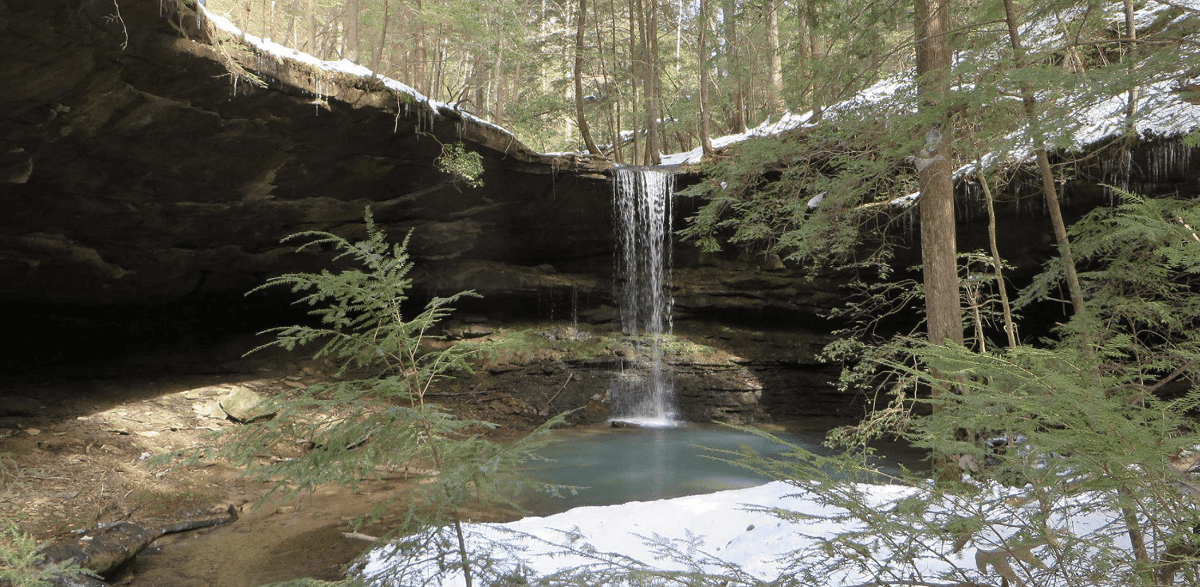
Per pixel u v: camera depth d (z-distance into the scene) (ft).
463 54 66.64
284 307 48.80
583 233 53.88
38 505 25.05
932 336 26.02
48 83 26.12
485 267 52.19
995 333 46.65
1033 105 15.71
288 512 26.68
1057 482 6.50
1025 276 44.45
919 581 7.50
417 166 42.78
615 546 16.98
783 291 55.36
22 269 35.55
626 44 76.02
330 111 35.35
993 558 7.36
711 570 14.60
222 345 46.32
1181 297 11.21
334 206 42.47
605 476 33.73
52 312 41.16
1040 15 21.08
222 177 36.22
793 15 32.01
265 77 31.73
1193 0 19.93
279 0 54.19
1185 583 6.67
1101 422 5.79
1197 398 6.67
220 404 38.34
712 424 49.19
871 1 26.12
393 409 7.88
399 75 65.92
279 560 21.89
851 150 24.93
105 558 21.08
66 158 30.73
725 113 77.05
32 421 33.76
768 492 21.53
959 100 16.16
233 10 52.85
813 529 15.96
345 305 8.48
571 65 76.13
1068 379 6.32
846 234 28.68
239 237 41.50
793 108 28.14
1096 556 6.57
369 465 7.91
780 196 31.32
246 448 7.95
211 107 31.32
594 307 55.83
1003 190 39.09
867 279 52.29
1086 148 32.37
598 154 58.44
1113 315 12.66
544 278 53.62
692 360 52.70
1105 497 6.37
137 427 35.24
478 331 51.78
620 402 50.83
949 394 6.98
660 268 55.11
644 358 52.85
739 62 53.52
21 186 31.48
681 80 78.28
